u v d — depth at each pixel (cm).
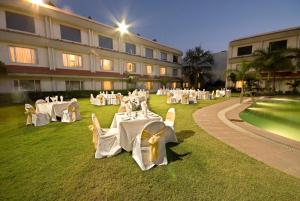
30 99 1435
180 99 1329
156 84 2975
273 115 856
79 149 412
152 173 306
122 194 252
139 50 2616
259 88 2152
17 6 1375
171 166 329
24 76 1468
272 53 1978
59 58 1712
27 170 316
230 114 848
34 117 647
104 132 416
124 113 492
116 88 2300
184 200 239
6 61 1373
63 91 1658
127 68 2453
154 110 964
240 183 273
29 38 1476
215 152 387
